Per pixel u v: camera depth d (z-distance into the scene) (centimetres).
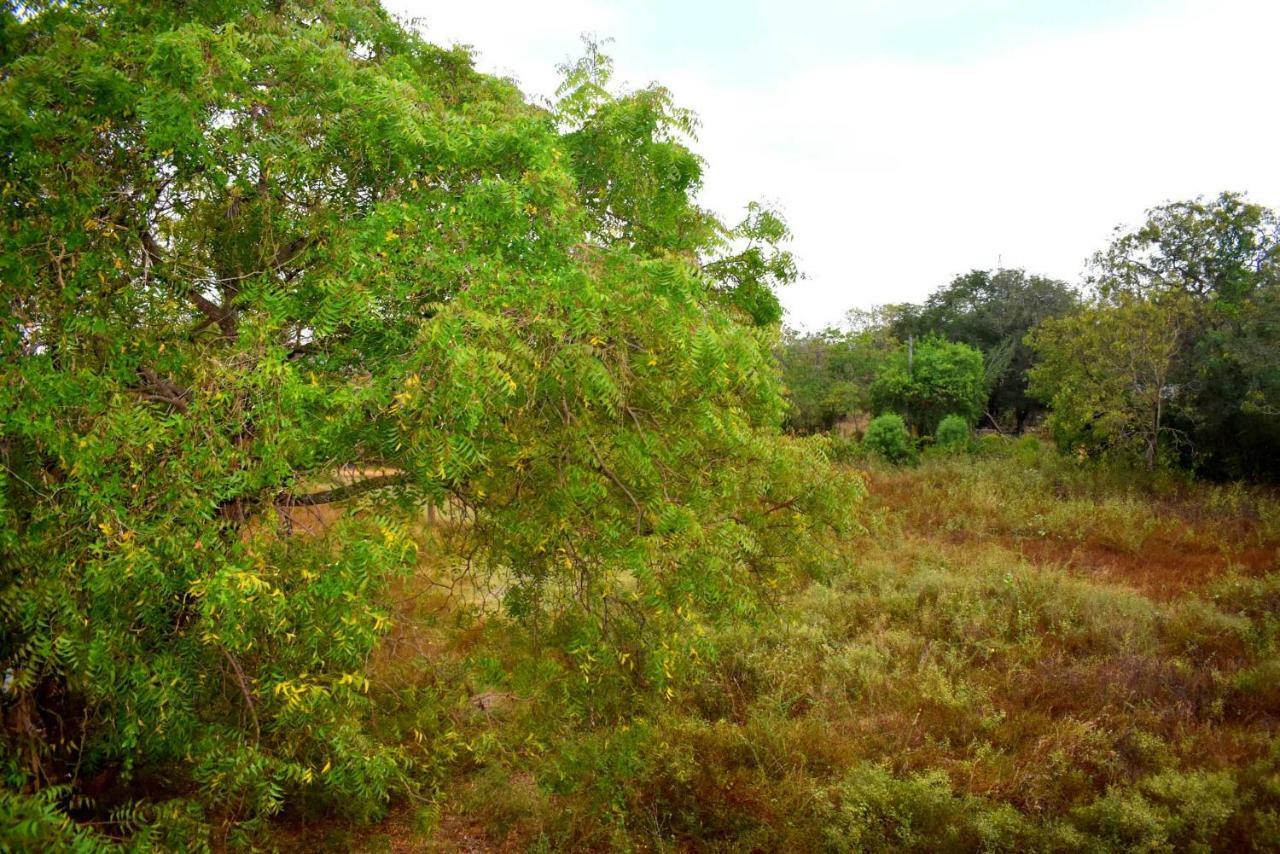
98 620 363
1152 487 1620
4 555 344
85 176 392
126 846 374
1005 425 3262
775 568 564
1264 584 976
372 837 575
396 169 473
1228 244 1912
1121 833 507
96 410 357
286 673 402
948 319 3466
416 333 399
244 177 456
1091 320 1817
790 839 548
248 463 372
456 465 363
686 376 411
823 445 587
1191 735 645
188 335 456
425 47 647
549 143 470
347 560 357
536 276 388
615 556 429
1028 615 912
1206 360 1647
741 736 667
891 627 922
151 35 438
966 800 552
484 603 570
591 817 587
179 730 396
